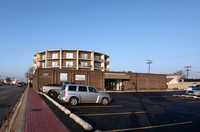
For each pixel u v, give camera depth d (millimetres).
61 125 6785
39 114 8977
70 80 32344
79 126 6668
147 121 8523
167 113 11148
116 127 7168
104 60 57719
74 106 12477
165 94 30734
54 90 20359
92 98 13273
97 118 8719
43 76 30625
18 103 14375
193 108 13891
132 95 26547
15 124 6980
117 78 37312
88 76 34250
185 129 7301
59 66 51062
